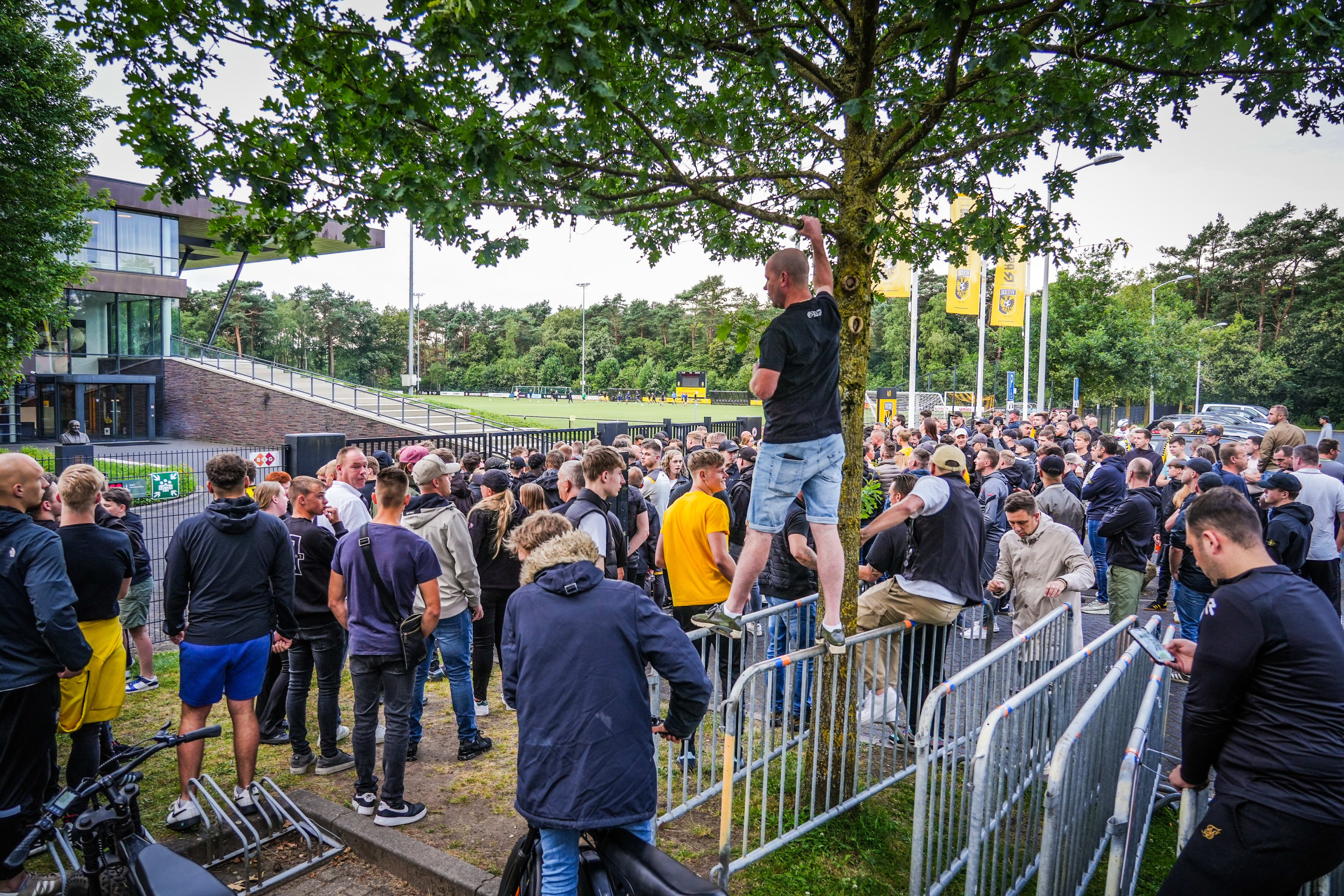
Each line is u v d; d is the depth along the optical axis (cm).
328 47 319
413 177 334
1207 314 7419
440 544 509
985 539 530
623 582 298
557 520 355
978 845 322
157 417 3534
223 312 3903
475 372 12475
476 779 489
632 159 444
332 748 498
